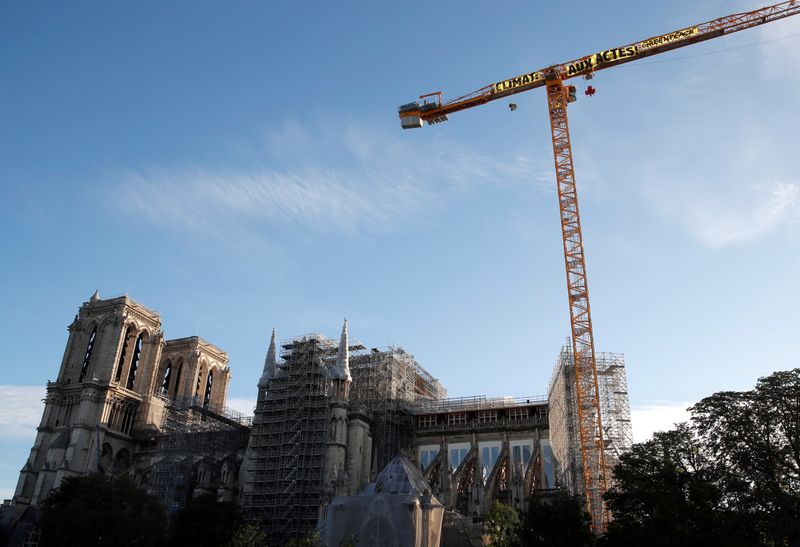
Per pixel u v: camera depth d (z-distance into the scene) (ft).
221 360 623.36
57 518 333.83
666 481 259.80
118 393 509.35
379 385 451.53
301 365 435.53
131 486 360.69
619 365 417.28
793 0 370.94
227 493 434.71
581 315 395.14
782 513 243.19
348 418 415.44
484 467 443.73
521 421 450.71
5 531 426.10
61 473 457.68
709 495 250.57
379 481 305.94
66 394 509.76
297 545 290.97
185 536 366.43
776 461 258.98
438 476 442.09
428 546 285.23
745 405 274.98
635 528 255.50
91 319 536.42
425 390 541.75
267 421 426.10
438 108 445.78
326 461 392.27
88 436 484.74
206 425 495.00
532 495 348.18
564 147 419.74
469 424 461.78
